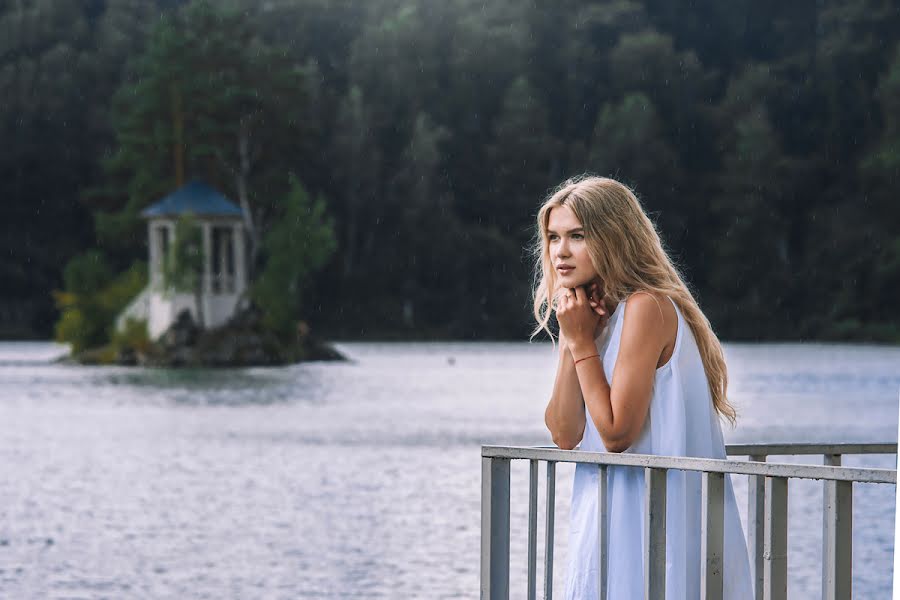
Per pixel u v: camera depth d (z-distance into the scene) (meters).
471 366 93.44
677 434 4.71
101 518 22.47
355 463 32.72
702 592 4.43
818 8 157.62
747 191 141.50
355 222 142.12
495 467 4.92
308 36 164.38
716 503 4.41
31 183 137.75
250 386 69.50
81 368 87.25
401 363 96.94
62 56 143.38
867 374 78.25
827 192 142.62
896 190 136.38
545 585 4.83
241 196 119.19
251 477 29.52
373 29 156.12
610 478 4.80
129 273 96.44
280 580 16.33
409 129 149.25
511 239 146.50
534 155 149.12
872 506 20.94
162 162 115.75
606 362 4.86
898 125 138.88
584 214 4.86
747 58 159.62
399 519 22.00
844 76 147.25
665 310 4.75
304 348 96.06
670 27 162.38
